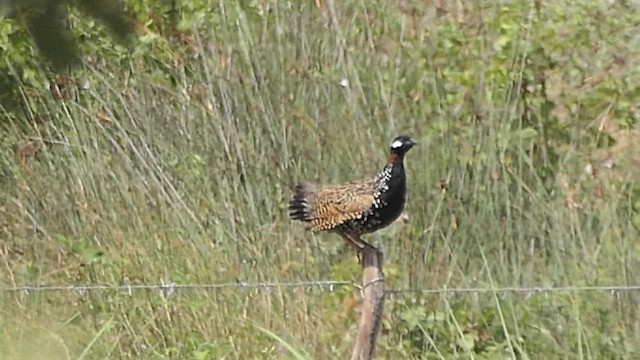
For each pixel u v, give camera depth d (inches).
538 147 665.0
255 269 614.5
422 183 626.8
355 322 587.2
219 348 577.0
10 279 638.5
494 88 663.8
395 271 602.5
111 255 636.7
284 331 579.5
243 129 664.4
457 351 575.2
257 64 676.7
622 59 685.3
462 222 618.5
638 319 563.8
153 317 598.2
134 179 658.8
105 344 589.6
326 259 622.2
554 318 570.3
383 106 661.9
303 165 650.2
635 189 629.9
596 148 651.5
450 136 639.8
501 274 597.0
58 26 525.3
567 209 612.4
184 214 639.1
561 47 684.1
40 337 580.1
